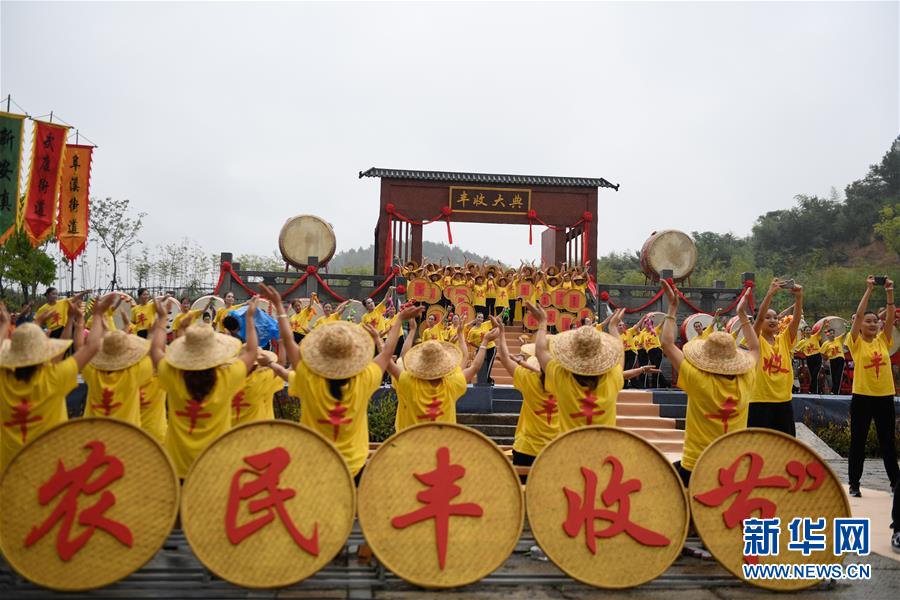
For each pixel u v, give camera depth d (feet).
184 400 20.72
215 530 17.88
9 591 18.13
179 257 125.59
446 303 72.23
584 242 80.48
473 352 48.78
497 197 79.77
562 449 19.52
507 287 71.56
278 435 18.56
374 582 19.30
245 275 72.79
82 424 17.97
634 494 19.48
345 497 18.48
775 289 27.30
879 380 32.45
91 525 17.58
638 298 77.41
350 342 20.99
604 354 22.22
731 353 22.54
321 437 18.63
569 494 19.27
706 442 22.47
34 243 47.34
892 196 213.87
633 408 45.98
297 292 72.69
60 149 47.80
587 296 74.33
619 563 19.06
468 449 19.25
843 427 49.80
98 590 18.25
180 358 20.71
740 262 197.67
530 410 25.31
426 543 18.60
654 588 19.76
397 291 71.87
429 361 23.93
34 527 17.42
